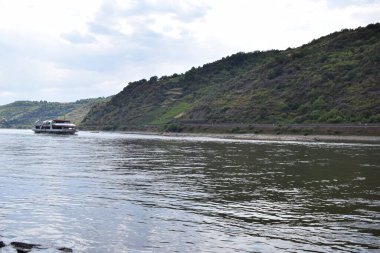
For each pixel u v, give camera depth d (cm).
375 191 2845
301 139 10800
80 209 2278
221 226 1938
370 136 9981
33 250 1567
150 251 1584
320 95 14275
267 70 18750
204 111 17100
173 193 2786
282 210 2269
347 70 15450
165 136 14900
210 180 3381
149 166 4431
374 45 16625
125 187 3033
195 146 8025
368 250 1602
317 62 17425
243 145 8275
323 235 1797
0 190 2872
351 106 12619
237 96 17350
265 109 14738
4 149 7275
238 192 2820
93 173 3841
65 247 1591
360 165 4347
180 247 1631
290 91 15575
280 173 3784
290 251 1588
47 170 4059
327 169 4034
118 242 1691
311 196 2667
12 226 1922
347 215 2158
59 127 16925
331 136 10581
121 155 5875
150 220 2041
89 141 10569
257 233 1827
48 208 2298
